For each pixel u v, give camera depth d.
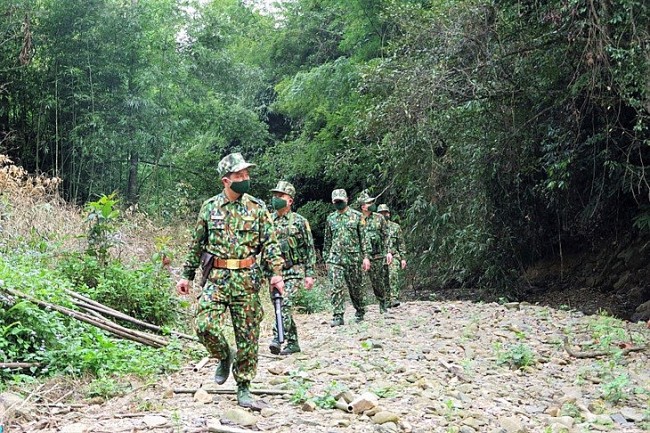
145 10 22.12
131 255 13.03
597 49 11.12
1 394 5.82
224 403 5.94
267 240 5.79
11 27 20.08
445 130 14.58
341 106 22.77
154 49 23.52
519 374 7.73
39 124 21.23
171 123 23.64
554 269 18.95
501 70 13.44
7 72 20.66
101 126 20.98
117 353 7.38
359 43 22.95
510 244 17.14
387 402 6.12
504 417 5.68
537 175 16.38
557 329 10.73
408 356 8.30
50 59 21.03
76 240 12.44
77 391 6.35
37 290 8.06
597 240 18.20
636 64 10.80
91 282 10.36
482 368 7.83
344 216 11.12
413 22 14.28
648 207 14.51
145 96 22.39
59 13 20.61
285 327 8.45
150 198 23.98
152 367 7.25
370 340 9.48
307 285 8.58
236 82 26.58
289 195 8.62
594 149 13.66
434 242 17.78
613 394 6.73
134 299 10.01
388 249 12.69
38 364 6.81
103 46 21.59
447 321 11.60
